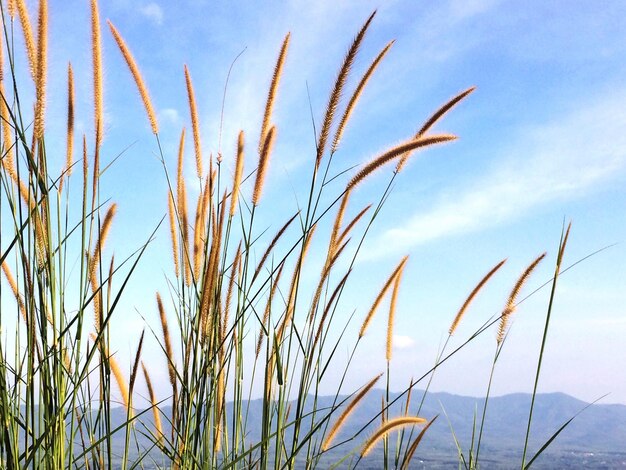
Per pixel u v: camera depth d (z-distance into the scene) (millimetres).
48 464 2160
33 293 2164
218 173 2934
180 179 3002
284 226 2926
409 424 2652
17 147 2219
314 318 2719
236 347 2824
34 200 2307
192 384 2629
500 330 3117
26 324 2170
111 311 2174
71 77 2441
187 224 2939
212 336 2791
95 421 2467
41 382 2184
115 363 2695
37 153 2266
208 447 2619
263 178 2809
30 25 2262
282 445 2564
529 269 3129
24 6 2252
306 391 2600
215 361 2709
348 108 2490
